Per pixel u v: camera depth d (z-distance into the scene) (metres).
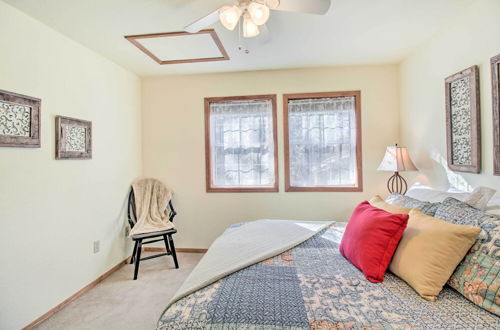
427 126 2.43
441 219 1.41
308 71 3.08
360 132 3.03
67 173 2.17
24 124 1.79
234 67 3.01
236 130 3.22
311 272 1.40
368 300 1.11
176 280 2.51
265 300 1.12
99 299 2.18
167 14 1.89
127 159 3.03
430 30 2.19
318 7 1.43
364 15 1.94
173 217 3.18
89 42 2.31
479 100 1.77
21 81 1.80
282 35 2.24
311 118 3.11
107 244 2.65
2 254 1.66
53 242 2.02
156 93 3.30
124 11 1.84
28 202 1.83
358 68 3.02
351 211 3.04
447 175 2.15
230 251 1.66
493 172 1.65
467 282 1.08
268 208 3.16
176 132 3.28
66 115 2.17
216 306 1.09
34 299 1.85
